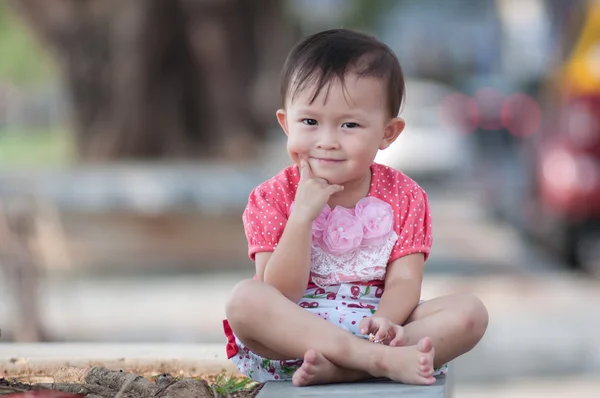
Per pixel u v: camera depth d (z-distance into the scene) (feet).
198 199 45.96
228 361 17.42
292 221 14.32
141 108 59.11
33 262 30.68
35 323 30.66
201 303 39.65
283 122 15.20
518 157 50.75
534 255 45.96
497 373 30.04
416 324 14.19
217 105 58.95
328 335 13.82
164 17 58.34
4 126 127.24
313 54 14.46
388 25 151.64
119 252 45.68
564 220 39.52
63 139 108.06
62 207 44.70
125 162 58.65
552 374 29.89
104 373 15.46
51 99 128.98
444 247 50.39
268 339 14.05
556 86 40.88
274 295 14.05
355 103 14.32
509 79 72.23
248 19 58.95
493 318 36.11
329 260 14.84
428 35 151.64
